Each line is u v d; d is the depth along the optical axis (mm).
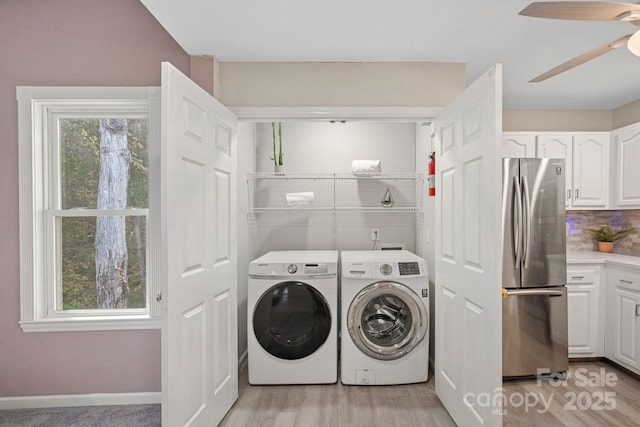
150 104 2211
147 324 2244
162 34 2244
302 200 3205
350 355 2516
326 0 1638
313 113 2342
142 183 2311
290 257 2785
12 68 2203
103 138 2301
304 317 2537
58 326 2205
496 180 1583
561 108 3568
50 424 2057
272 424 2082
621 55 2334
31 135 2184
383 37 2004
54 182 2273
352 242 3502
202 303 1877
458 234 1995
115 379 2258
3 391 2219
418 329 2504
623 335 2812
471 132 1823
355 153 3514
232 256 2264
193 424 1765
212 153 1990
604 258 3043
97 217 2295
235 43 2074
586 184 3293
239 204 2904
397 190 3504
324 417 2148
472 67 2457
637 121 3285
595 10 1237
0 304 2207
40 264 2230
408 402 2307
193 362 1775
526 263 2697
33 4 2213
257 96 2344
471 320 1836
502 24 1868
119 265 2305
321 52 2197
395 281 2514
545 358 2715
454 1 1646
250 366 2537
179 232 1643
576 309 2980
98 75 2227
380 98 2346
